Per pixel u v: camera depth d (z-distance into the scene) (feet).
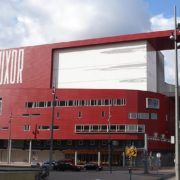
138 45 345.10
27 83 374.84
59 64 369.71
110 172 201.46
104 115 318.45
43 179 125.29
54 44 369.91
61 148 332.39
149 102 320.50
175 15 83.51
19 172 83.76
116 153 313.94
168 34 334.24
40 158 341.62
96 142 323.78
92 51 360.07
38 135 333.83
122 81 346.74
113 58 352.28
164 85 402.72
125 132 311.88
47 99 337.93
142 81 340.39
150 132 314.76
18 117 344.49
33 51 378.12
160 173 210.18
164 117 328.70
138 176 173.06
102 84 352.90
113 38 349.41
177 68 81.41
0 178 74.69
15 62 384.06
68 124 325.62
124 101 317.22
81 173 186.19
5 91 355.56
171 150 328.90
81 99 326.65
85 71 360.07
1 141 359.87
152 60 359.46
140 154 308.40
